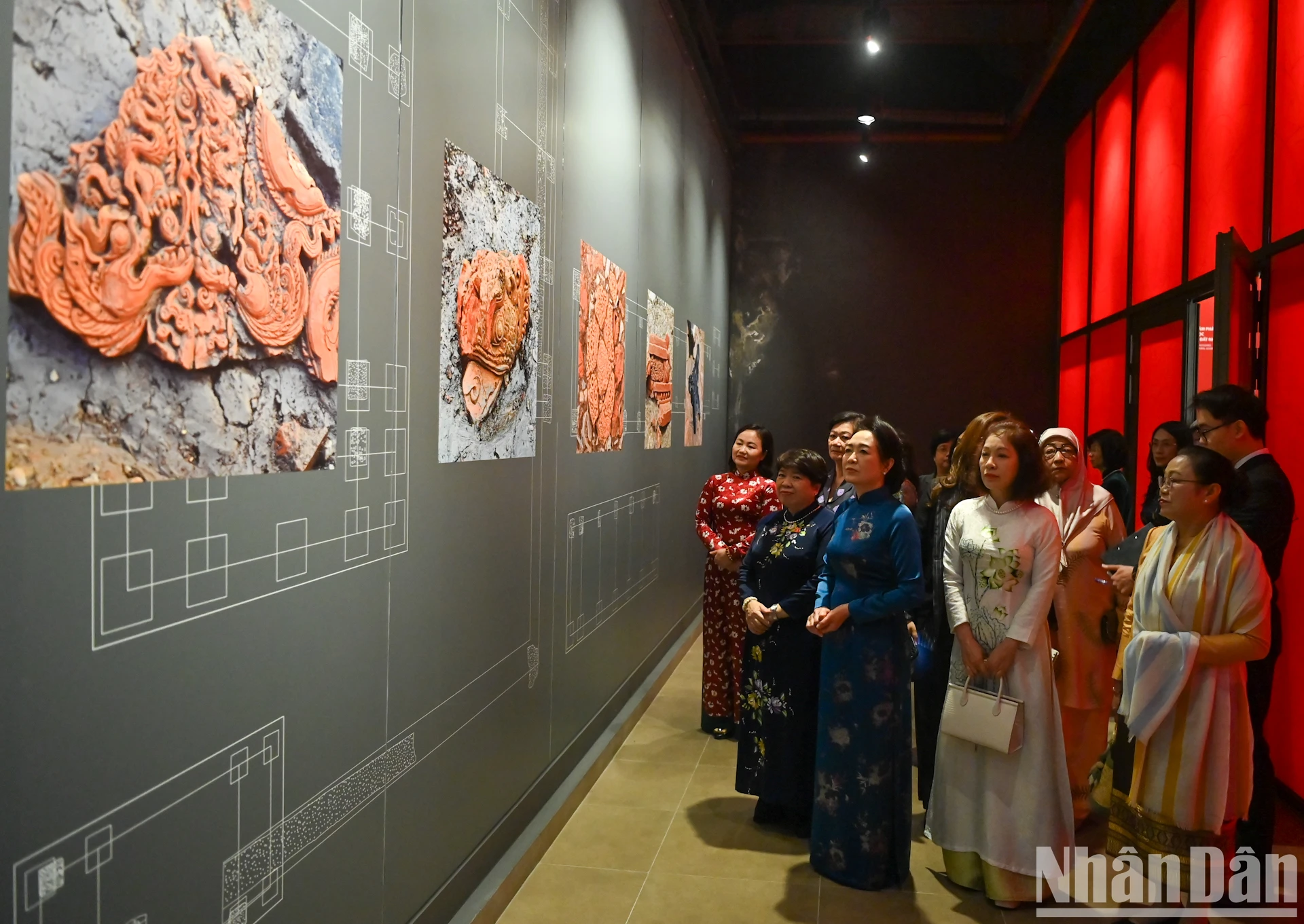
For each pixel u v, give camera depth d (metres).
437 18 2.22
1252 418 2.81
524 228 2.91
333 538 1.78
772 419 8.77
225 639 1.44
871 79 8.33
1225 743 2.42
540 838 3.10
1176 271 5.49
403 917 2.16
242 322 1.44
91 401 1.14
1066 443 3.43
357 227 1.83
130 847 1.24
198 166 1.32
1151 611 2.51
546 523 3.26
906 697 3.01
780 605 3.32
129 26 1.18
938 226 8.58
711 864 3.10
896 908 2.82
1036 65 7.58
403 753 2.13
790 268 8.75
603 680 4.20
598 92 3.87
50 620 1.09
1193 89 5.23
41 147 1.05
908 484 4.22
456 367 2.39
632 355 4.66
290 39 1.56
